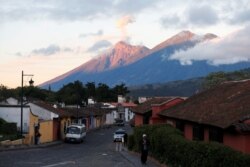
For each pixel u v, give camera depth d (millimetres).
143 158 30250
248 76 74125
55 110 64188
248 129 21359
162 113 40094
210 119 26016
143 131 36594
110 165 29906
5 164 28438
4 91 96188
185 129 32875
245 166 16172
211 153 18578
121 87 182125
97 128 98938
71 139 59438
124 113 144250
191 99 36938
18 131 53281
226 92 31000
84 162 31750
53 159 33531
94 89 165500
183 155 23000
